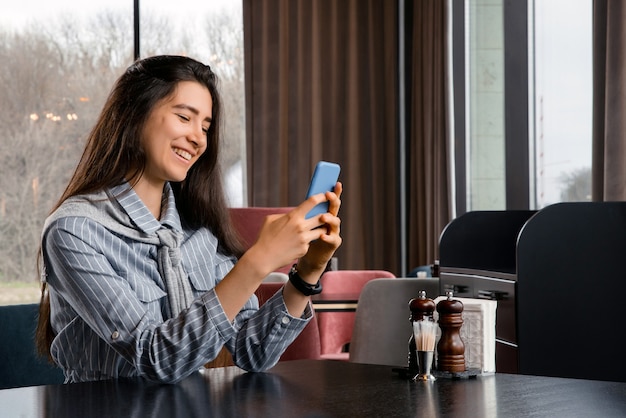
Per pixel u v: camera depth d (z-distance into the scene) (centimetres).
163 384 158
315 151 708
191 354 160
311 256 177
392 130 721
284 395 142
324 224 170
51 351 183
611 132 415
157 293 179
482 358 174
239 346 179
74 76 721
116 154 182
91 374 177
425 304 164
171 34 737
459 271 350
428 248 660
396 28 727
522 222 372
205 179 199
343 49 720
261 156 711
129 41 732
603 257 296
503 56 593
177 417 124
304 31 711
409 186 727
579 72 495
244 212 523
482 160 615
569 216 296
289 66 714
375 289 366
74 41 722
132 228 180
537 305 295
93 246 173
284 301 181
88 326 178
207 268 192
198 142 186
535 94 544
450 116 639
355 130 714
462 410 126
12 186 708
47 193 715
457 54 637
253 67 714
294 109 714
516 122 552
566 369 294
